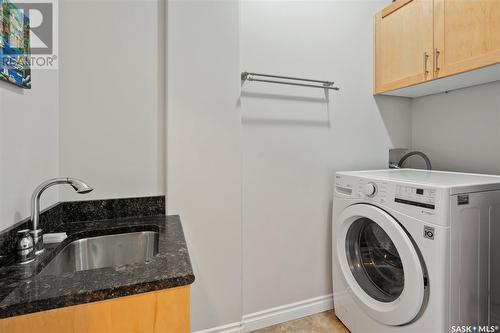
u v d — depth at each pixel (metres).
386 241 1.29
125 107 1.23
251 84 1.47
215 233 1.33
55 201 1.10
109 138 1.21
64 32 1.14
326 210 1.69
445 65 1.35
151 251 1.06
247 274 1.49
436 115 1.83
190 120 1.27
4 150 0.74
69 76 1.15
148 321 0.60
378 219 1.17
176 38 1.24
